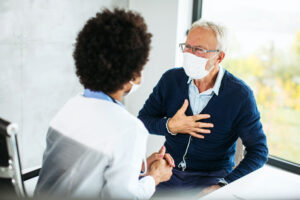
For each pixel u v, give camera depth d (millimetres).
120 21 936
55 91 2506
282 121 2514
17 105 2301
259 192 1244
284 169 2340
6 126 819
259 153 1510
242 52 2564
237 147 1734
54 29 2387
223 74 1607
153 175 1176
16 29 2182
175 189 1603
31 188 2264
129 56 925
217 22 1544
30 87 2346
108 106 950
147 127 1707
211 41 1488
